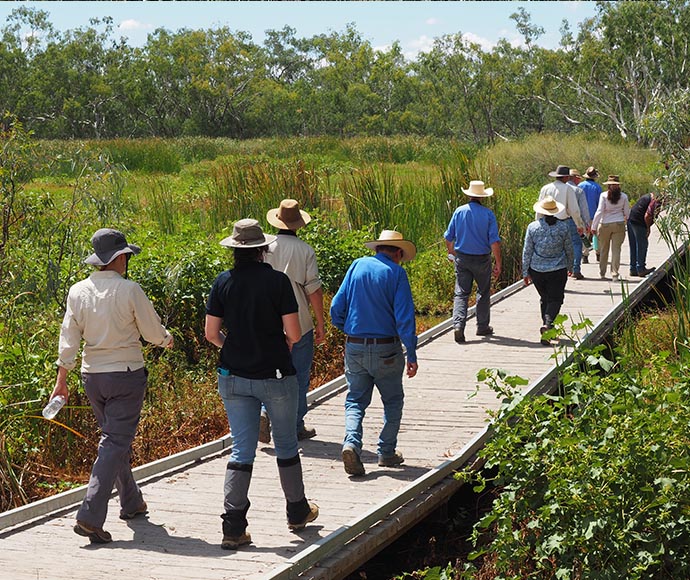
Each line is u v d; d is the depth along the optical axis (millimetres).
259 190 17281
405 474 7094
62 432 8086
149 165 37906
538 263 11211
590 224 16078
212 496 6645
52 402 5652
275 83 95438
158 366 9695
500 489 7828
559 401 6590
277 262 7355
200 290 11242
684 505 5805
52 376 8125
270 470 7215
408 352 6789
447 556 7035
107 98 91500
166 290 10898
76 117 90188
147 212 18219
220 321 5609
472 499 7961
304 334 7625
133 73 91438
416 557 7078
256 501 6496
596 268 17109
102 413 5824
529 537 6277
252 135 92750
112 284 5719
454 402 9047
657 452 5676
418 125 87750
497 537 6395
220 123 92500
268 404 5547
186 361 10789
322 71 104375
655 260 17875
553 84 73188
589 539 5746
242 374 5477
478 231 11445
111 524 6059
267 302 5473
